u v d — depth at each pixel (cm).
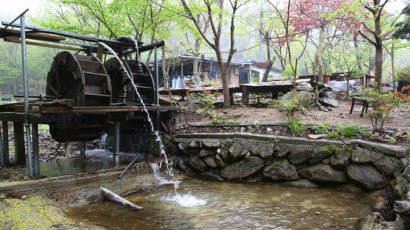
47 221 332
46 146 831
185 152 630
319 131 559
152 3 963
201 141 609
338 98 1128
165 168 620
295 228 320
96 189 466
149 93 766
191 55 1700
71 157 731
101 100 597
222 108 960
